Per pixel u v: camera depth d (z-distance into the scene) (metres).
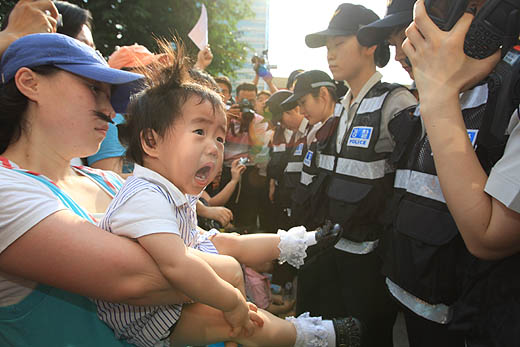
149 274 0.78
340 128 2.02
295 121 3.04
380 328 1.78
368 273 1.77
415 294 1.25
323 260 2.09
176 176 0.92
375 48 1.88
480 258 0.94
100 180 1.18
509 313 0.90
